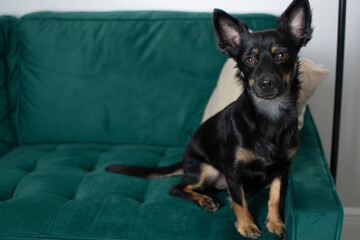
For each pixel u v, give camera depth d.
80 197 1.99
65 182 2.12
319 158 1.96
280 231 1.73
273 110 1.82
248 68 1.85
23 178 2.19
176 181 2.18
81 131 2.64
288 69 1.81
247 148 1.83
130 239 1.71
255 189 2.08
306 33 1.83
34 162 2.41
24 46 2.62
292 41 1.86
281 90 1.76
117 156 2.43
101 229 1.74
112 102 2.60
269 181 1.94
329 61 2.78
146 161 2.40
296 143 1.86
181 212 1.83
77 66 2.58
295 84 1.89
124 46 2.56
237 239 1.71
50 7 2.88
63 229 1.75
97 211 1.84
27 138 2.69
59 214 1.83
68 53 2.58
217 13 1.89
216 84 2.53
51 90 2.61
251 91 1.85
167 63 2.55
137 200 1.99
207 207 1.88
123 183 2.10
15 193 2.07
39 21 2.62
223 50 1.96
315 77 2.12
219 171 2.07
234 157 1.86
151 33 2.57
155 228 1.74
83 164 2.37
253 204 1.96
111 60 2.57
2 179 2.18
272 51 1.79
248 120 1.83
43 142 2.69
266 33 1.82
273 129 1.82
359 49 2.72
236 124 1.86
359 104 2.84
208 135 2.08
